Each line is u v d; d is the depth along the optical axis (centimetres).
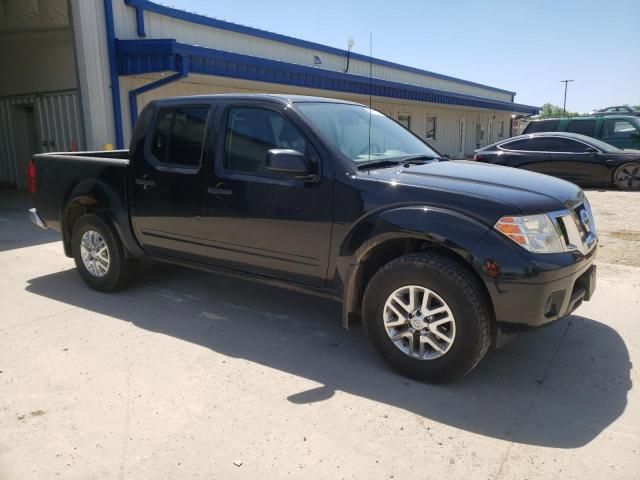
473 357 339
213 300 527
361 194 370
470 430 310
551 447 293
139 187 493
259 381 367
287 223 404
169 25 1134
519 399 343
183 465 280
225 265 455
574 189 393
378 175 378
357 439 302
